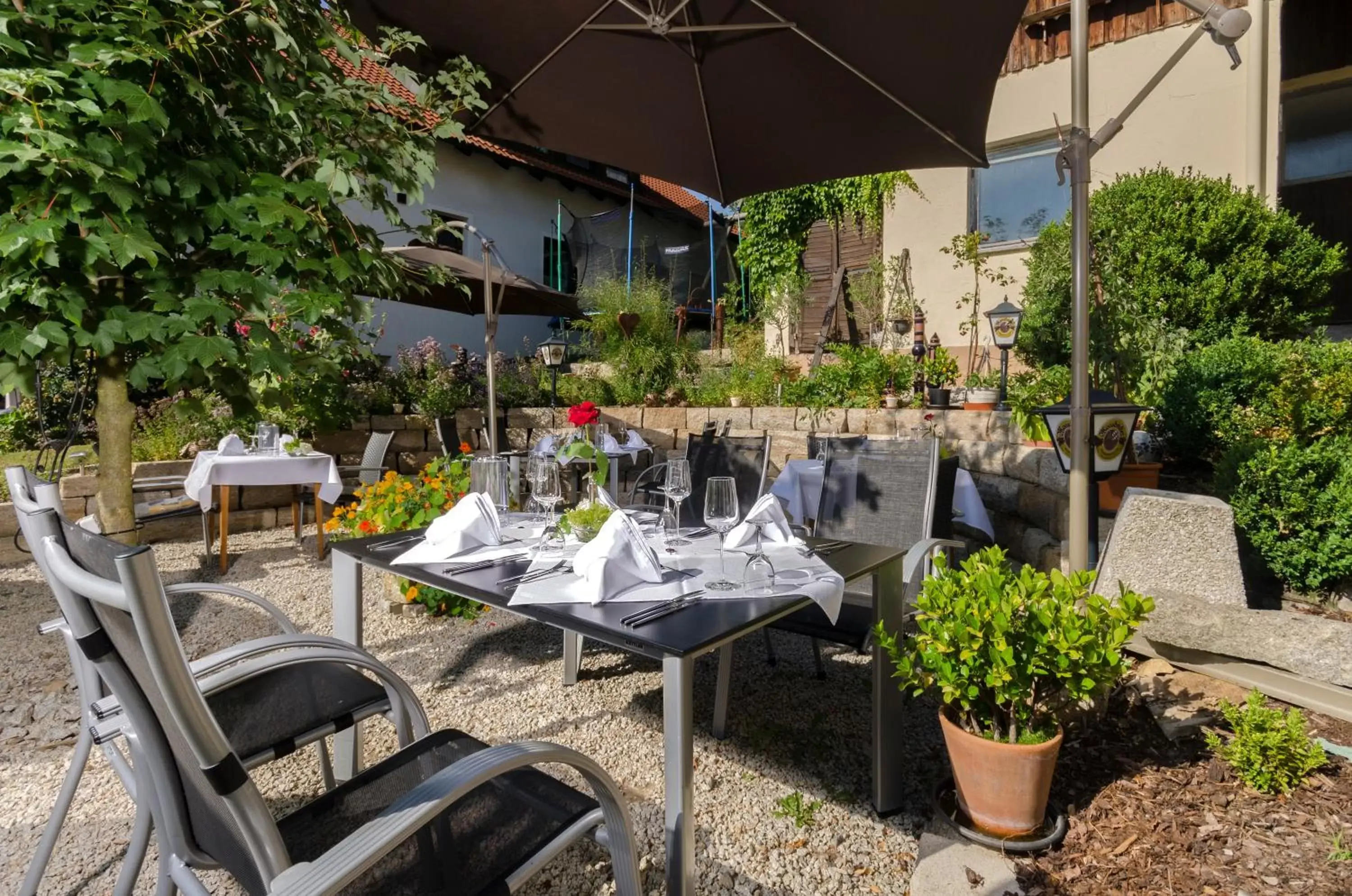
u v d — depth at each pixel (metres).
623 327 10.20
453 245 11.77
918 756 2.48
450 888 1.18
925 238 8.20
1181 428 4.43
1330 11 7.45
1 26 2.06
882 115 3.38
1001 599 1.92
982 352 7.67
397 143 3.16
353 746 2.26
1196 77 6.65
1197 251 5.78
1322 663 2.24
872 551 2.22
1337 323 7.44
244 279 2.36
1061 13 7.19
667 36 3.29
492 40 3.40
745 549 2.17
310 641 1.76
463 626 3.91
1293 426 3.70
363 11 3.29
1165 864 1.74
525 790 1.44
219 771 0.94
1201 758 2.12
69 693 3.09
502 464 2.49
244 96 2.76
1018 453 4.71
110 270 2.39
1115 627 1.87
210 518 6.06
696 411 8.43
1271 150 6.38
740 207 11.36
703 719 2.81
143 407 7.30
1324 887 1.61
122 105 2.27
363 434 7.85
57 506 1.54
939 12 2.71
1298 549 3.11
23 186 2.15
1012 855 1.86
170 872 1.26
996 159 7.80
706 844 2.03
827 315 9.50
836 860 1.95
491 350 5.23
